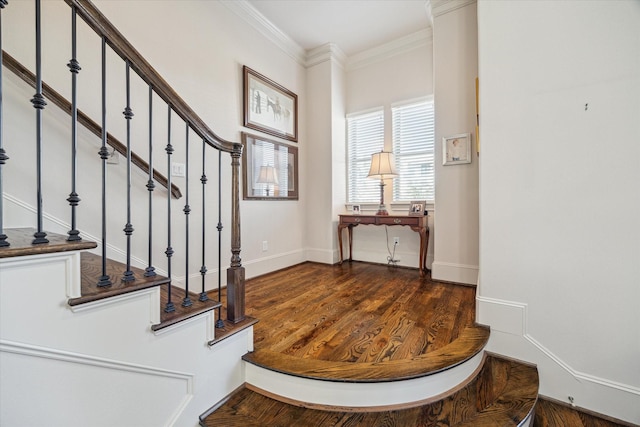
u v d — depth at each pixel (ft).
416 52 11.75
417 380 4.63
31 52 5.47
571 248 5.46
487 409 4.56
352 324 6.48
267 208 11.09
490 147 6.20
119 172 6.65
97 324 3.38
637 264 4.93
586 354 5.34
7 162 5.14
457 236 9.57
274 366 4.84
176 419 4.19
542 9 5.63
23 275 2.82
